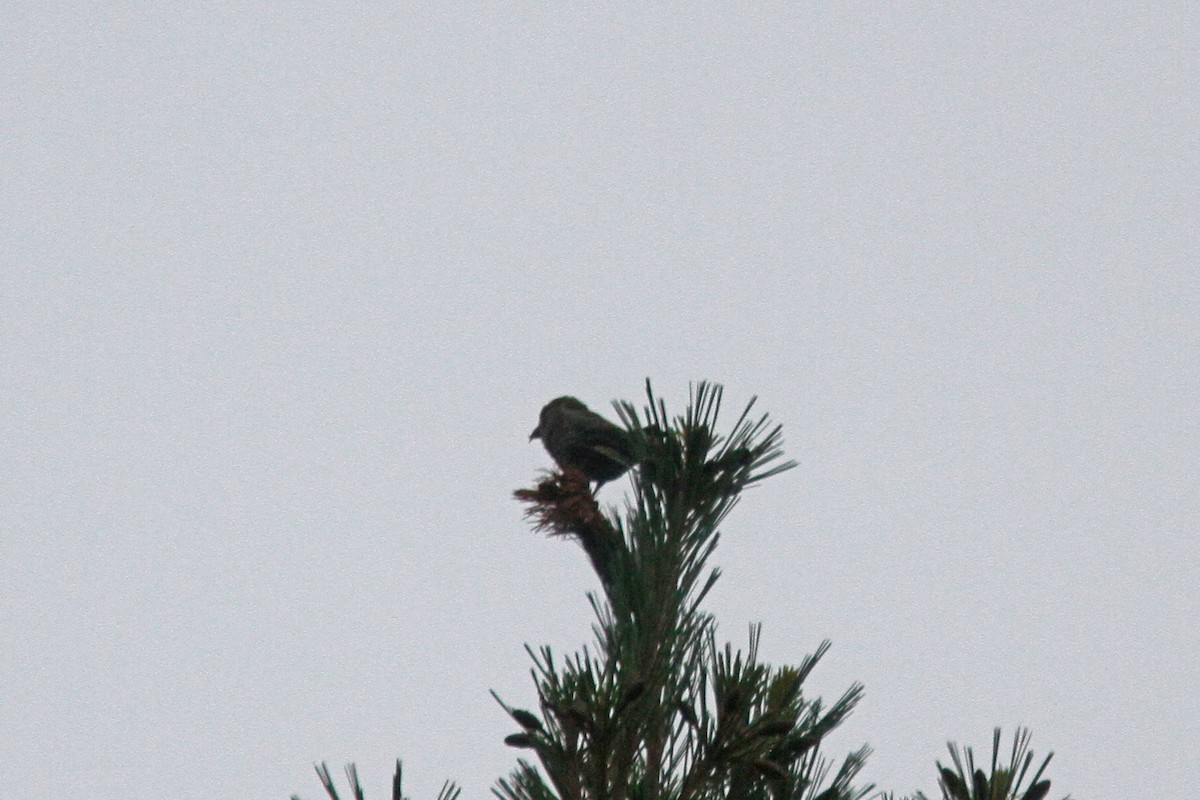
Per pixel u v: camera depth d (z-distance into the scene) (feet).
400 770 20.86
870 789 23.73
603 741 22.15
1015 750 22.13
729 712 22.94
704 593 24.66
